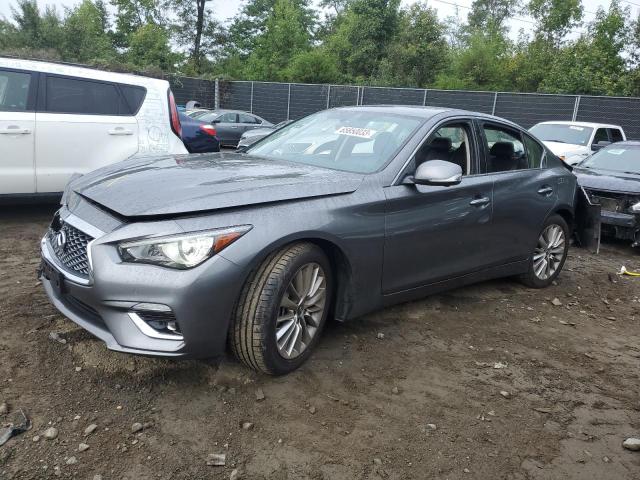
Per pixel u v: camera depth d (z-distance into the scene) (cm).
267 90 2595
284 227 300
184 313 271
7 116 588
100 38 3588
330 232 323
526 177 490
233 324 295
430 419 299
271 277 295
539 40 3219
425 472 258
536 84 3047
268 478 244
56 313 378
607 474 270
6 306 386
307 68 3000
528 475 263
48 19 3209
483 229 441
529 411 318
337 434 278
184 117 820
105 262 273
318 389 316
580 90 2472
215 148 837
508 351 393
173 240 270
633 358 405
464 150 444
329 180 343
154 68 2897
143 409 282
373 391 321
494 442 286
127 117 664
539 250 530
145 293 269
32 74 610
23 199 625
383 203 356
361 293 355
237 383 311
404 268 381
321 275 329
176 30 3806
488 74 3073
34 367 309
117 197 299
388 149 393
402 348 378
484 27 4484
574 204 564
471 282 455
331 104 2378
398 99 2169
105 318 278
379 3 3123
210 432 270
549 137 1328
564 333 439
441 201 398
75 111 631
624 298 553
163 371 315
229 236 281
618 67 2514
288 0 3544
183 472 242
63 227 312
